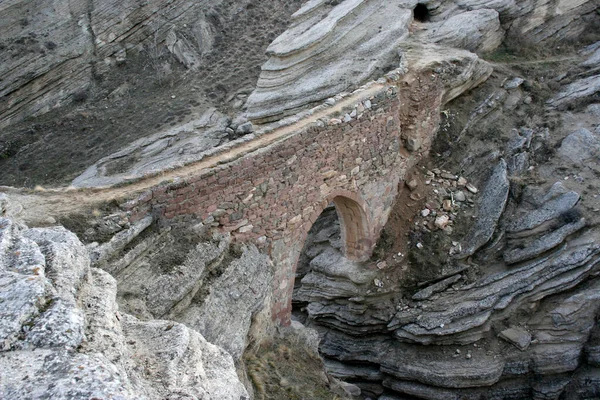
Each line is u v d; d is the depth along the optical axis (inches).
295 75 855.7
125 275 402.3
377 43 870.4
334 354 776.9
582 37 1056.8
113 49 1368.1
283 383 486.3
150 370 202.5
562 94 895.7
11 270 194.1
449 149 838.5
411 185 802.2
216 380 218.8
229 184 504.4
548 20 1035.9
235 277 497.4
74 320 176.1
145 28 1408.7
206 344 243.0
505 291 703.1
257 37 1422.2
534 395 688.4
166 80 1312.7
